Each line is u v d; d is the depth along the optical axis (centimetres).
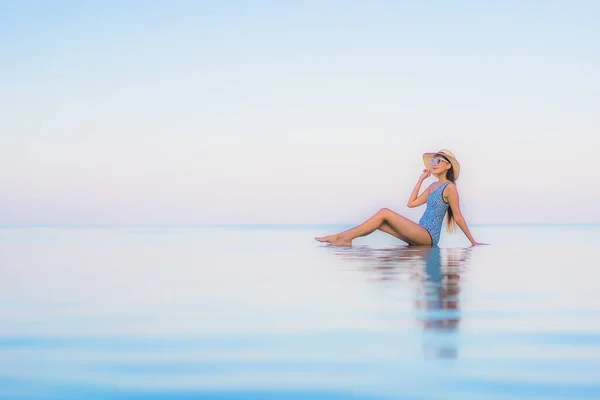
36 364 191
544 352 200
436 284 349
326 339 219
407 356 196
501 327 236
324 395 162
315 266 448
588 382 170
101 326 243
